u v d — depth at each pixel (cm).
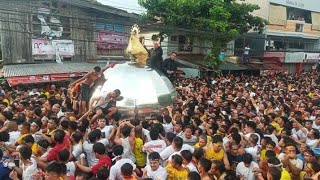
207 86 2070
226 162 829
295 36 4272
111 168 743
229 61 3634
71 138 841
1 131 876
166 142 888
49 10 2477
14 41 2425
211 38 2881
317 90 1989
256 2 4034
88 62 2662
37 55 2498
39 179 721
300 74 3781
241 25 3025
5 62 2417
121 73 1525
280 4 4116
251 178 773
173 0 2872
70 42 2595
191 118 1122
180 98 1659
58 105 1217
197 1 2852
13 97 1585
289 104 1470
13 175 714
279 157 841
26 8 2403
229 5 3089
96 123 1000
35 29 2467
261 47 3912
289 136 966
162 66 1748
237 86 2125
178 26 2862
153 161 725
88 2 2559
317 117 1171
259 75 3638
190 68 3167
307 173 789
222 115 1189
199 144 873
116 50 2769
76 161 807
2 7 2339
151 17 2822
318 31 4625
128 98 1438
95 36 2670
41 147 823
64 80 2361
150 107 1447
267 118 1144
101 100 1260
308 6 4494
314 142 990
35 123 955
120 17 2723
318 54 4538
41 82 2275
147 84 1488
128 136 878
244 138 936
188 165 753
